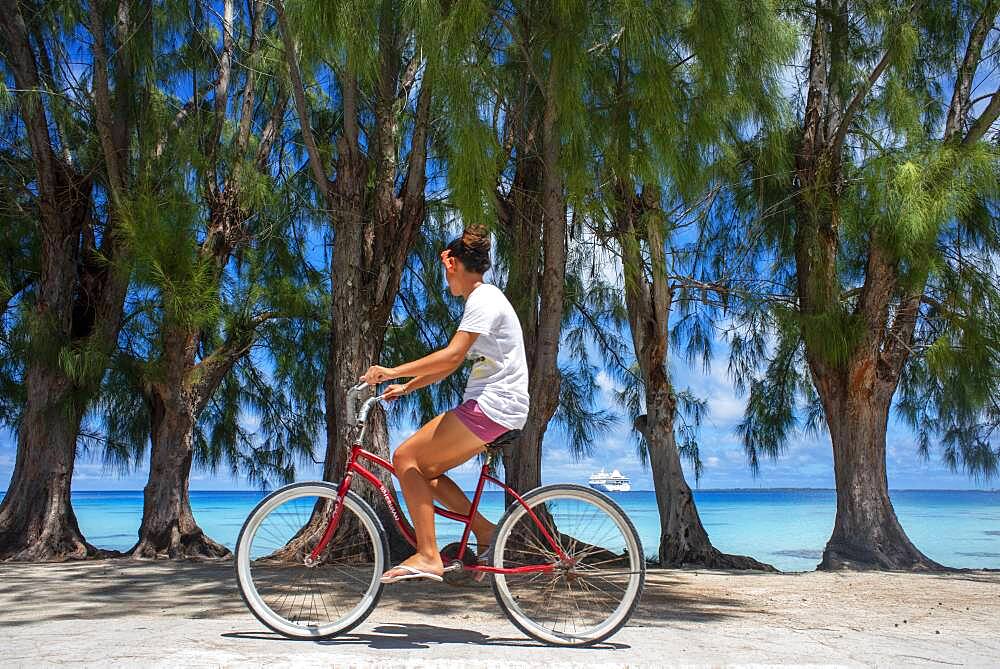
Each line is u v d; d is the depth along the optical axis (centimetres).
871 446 862
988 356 789
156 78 905
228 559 860
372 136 940
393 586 568
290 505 351
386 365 1016
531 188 834
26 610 493
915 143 758
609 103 666
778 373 1033
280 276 1002
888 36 779
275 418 1103
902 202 716
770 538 1773
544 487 346
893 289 840
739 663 295
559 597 452
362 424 345
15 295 980
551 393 798
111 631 350
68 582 634
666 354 898
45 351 843
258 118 1040
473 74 603
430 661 281
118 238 856
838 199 843
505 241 877
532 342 823
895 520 853
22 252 974
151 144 858
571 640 333
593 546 346
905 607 528
